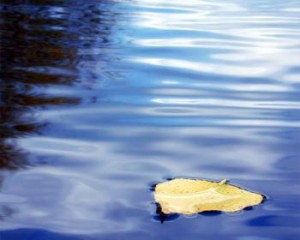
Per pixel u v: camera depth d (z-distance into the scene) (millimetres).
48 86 3574
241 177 2320
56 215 1962
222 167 2424
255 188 2213
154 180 2271
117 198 2104
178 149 2617
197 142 2721
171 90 3584
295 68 4199
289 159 2521
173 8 6629
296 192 2182
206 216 1971
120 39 4996
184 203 2035
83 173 2318
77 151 2551
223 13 6402
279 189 2207
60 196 2104
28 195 2105
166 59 4359
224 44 4914
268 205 2061
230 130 2898
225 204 2037
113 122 2965
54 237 1815
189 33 5324
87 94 3436
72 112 3096
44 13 6055
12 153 2504
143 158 2500
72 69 3984
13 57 4254
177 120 3027
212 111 3199
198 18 6078
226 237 1842
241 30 5512
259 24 5828
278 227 1908
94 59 4273
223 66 4215
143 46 4746
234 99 3434
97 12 6234
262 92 3592
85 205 2043
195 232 1867
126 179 2273
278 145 2693
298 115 3145
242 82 3807
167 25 5656
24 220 1924
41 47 4582
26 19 5715
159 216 1966
